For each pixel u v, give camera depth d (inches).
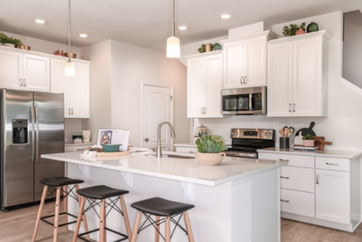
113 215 114.5
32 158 163.5
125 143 124.6
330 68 150.0
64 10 144.7
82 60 202.4
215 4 137.6
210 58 181.5
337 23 147.5
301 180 138.6
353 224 133.0
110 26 168.9
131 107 205.2
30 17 154.4
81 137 205.5
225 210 80.5
